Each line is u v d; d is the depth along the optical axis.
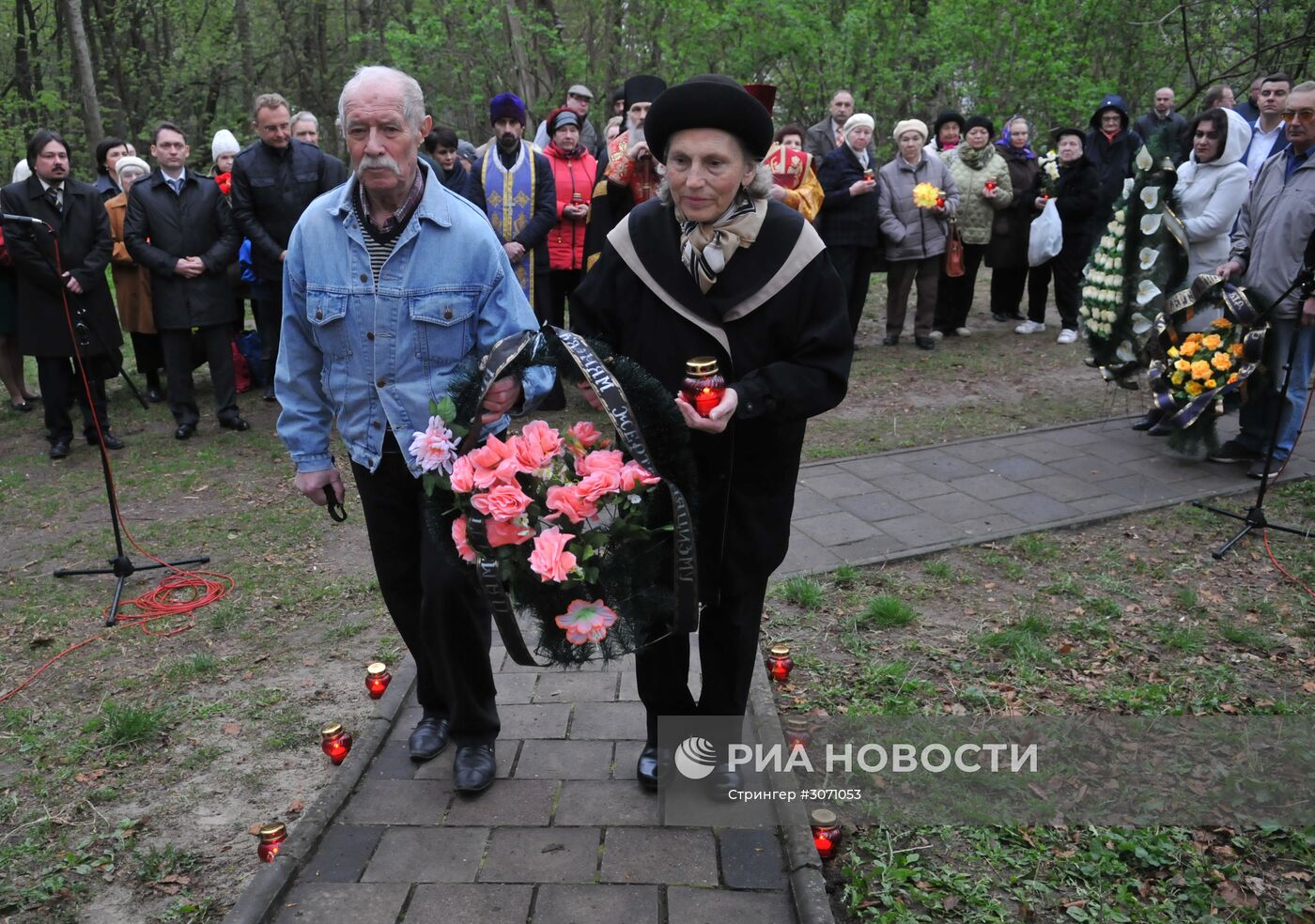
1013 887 2.79
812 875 2.69
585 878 2.74
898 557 4.96
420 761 3.28
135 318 8.42
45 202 6.86
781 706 3.69
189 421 7.52
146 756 3.54
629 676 3.81
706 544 2.75
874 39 13.62
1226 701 3.69
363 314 2.86
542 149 8.88
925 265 9.57
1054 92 13.97
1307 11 11.95
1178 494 5.77
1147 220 6.56
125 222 7.20
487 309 2.93
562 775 3.20
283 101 7.27
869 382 8.55
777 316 2.61
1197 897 2.74
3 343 8.32
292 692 3.94
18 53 21.94
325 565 5.24
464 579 2.89
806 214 7.84
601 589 2.54
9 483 6.71
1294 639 4.17
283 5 24.28
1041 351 9.55
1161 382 6.34
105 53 22.38
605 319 2.76
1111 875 2.85
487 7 16.81
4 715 3.88
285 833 2.90
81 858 3.01
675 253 2.61
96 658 4.32
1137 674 3.91
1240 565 4.86
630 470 2.48
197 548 5.53
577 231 7.91
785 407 2.58
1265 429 6.07
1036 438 6.89
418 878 2.75
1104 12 14.07
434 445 2.58
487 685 3.16
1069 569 4.86
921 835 3.01
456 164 7.67
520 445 2.52
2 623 4.70
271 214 7.43
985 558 4.98
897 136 9.38
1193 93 11.91
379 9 23.80
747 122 2.42
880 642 4.18
